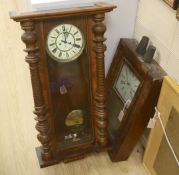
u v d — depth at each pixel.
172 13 1.00
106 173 1.29
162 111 1.04
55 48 1.01
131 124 1.16
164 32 1.07
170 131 1.02
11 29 2.38
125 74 1.29
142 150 1.40
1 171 1.29
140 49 1.17
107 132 1.27
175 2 0.93
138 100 1.12
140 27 1.25
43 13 0.89
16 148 1.41
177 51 1.01
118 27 1.29
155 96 1.09
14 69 1.97
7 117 1.59
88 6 1.03
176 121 0.97
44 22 0.94
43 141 1.16
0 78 1.89
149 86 1.07
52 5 1.04
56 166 1.31
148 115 1.15
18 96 1.75
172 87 0.95
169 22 1.03
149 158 1.24
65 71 1.09
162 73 1.07
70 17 0.97
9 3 2.74
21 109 1.65
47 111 1.10
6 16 2.54
